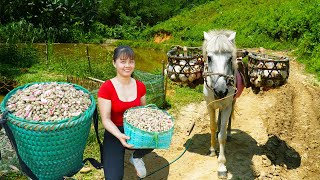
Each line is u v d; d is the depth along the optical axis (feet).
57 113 9.57
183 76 16.87
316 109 24.43
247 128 20.80
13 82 30.81
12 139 9.59
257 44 51.57
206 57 14.25
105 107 10.83
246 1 78.64
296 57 40.86
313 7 48.29
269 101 25.82
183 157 17.04
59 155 9.54
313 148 18.72
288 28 48.44
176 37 74.13
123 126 11.01
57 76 34.17
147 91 22.04
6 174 13.62
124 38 85.81
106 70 34.60
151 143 10.03
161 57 56.49
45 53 47.37
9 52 41.93
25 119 9.14
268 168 16.12
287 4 57.47
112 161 10.82
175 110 23.09
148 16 101.65
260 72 15.81
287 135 20.17
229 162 16.58
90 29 84.02
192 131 20.16
